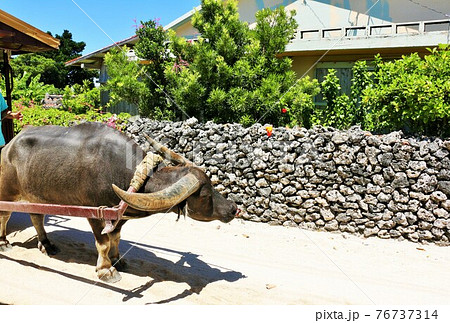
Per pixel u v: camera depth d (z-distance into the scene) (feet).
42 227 16.29
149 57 28.19
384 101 19.86
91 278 13.94
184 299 12.40
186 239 18.03
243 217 20.67
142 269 14.79
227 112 25.59
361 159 18.06
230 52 25.23
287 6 33.12
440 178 17.02
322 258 15.75
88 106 46.14
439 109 17.72
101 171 12.82
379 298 12.44
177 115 29.01
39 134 14.75
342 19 31.14
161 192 11.21
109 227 11.83
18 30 18.76
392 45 25.90
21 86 57.26
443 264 15.14
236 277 14.03
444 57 19.25
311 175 18.89
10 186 15.19
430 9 28.09
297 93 24.27
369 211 18.07
